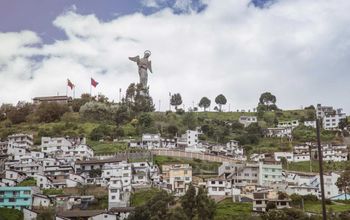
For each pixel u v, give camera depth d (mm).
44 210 190875
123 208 194500
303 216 166250
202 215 167750
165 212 169500
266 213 171875
